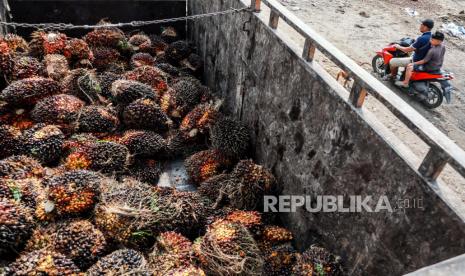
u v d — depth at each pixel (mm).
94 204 4703
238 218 5023
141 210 4547
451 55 10031
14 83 6230
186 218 4863
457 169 2844
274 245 5016
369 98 7523
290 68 5078
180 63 9086
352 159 4004
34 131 5789
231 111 7395
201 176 6125
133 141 6074
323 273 4184
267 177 5418
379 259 3705
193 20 9711
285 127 5312
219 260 4176
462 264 1428
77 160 5434
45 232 4387
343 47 9805
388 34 10820
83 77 6730
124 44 8625
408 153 3420
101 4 9664
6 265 4191
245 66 6480
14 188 4645
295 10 11781
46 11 9414
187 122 6715
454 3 13805
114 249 4531
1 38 7449
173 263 4195
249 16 6133
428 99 7965
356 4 12867
